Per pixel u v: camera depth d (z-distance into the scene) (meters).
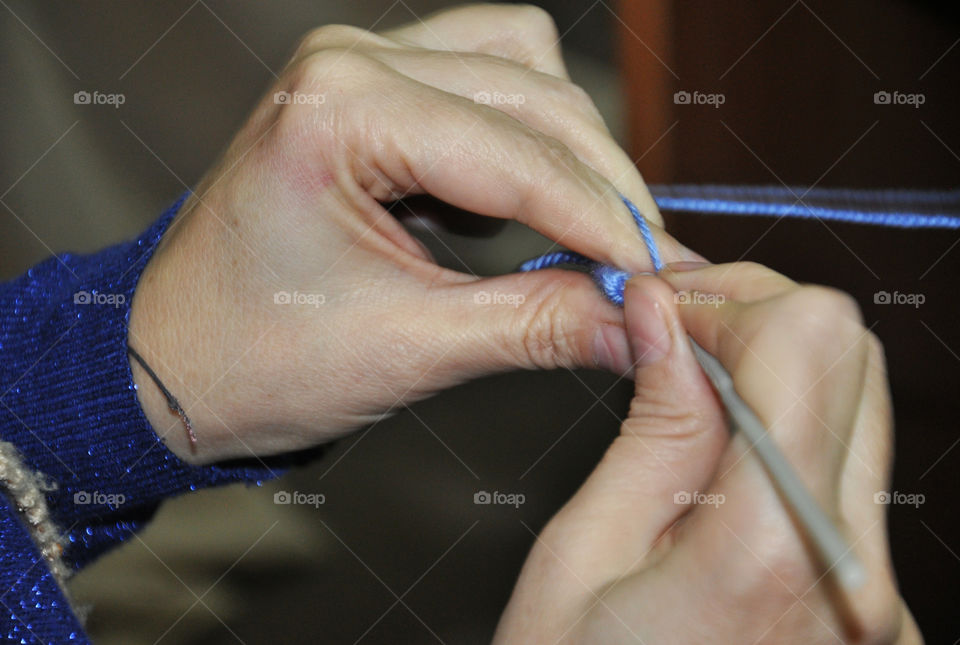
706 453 0.50
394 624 0.97
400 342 0.62
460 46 0.75
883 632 0.42
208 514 1.06
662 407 0.51
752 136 1.01
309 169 0.58
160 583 1.01
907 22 0.97
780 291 0.50
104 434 0.66
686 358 0.50
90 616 0.95
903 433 0.81
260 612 0.99
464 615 0.96
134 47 1.55
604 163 0.68
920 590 0.73
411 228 0.70
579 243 0.61
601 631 0.45
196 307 0.63
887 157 0.94
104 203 1.39
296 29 1.56
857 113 0.97
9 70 1.53
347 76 0.59
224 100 1.48
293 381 0.63
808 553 0.39
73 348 0.67
